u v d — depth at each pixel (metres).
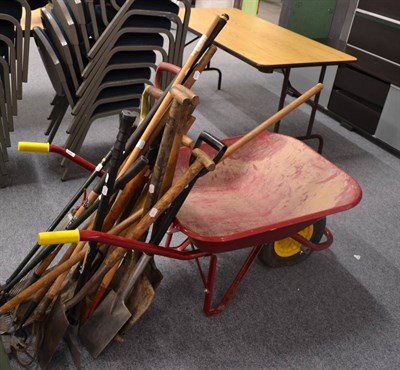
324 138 3.43
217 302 1.88
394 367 1.69
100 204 1.27
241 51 2.60
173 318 1.78
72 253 1.58
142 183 1.51
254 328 1.78
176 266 2.04
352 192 1.66
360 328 1.84
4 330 1.53
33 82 3.71
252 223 1.75
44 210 2.28
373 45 3.41
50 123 2.90
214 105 3.77
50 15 2.23
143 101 1.60
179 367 1.59
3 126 2.30
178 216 1.69
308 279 2.06
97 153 2.84
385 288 2.06
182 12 3.30
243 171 2.00
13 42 2.14
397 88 3.09
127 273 1.61
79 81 2.39
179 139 1.31
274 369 1.62
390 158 3.24
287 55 2.63
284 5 4.32
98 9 2.27
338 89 3.66
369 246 2.32
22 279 1.64
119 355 1.60
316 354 1.70
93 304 1.57
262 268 2.10
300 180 1.85
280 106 2.84
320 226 2.04
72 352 1.54
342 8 4.22
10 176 2.51
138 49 2.36
